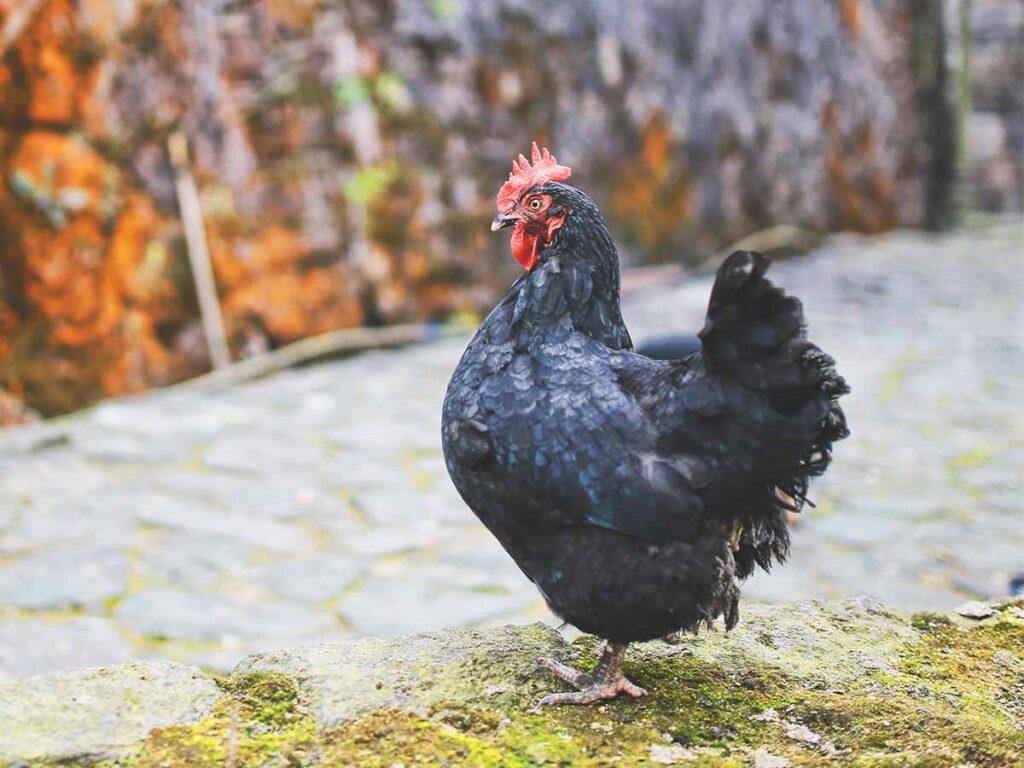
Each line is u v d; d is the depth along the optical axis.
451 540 2.48
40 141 3.33
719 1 5.57
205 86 3.73
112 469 2.92
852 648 1.56
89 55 3.40
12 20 3.21
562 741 1.37
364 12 4.14
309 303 4.04
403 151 4.27
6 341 3.33
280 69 3.92
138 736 1.37
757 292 1.31
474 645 1.51
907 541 2.44
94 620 2.14
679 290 5.11
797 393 1.32
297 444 3.13
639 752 1.36
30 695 1.40
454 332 4.39
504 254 4.61
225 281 3.83
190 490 2.77
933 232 7.28
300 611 2.18
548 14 4.76
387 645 1.51
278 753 1.35
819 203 6.44
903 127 7.11
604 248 1.46
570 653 1.51
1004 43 7.96
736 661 1.51
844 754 1.36
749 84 5.84
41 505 2.65
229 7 3.77
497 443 1.41
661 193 5.36
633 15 5.14
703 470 1.37
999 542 2.43
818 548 2.41
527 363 1.42
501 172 4.60
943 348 4.12
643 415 1.38
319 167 4.04
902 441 3.11
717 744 1.38
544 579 1.43
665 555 1.38
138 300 3.61
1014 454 2.99
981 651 1.57
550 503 1.40
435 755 1.34
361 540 2.48
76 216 3.41
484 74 4.53
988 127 8.05
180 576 2.29
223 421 3.34
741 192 5.84
